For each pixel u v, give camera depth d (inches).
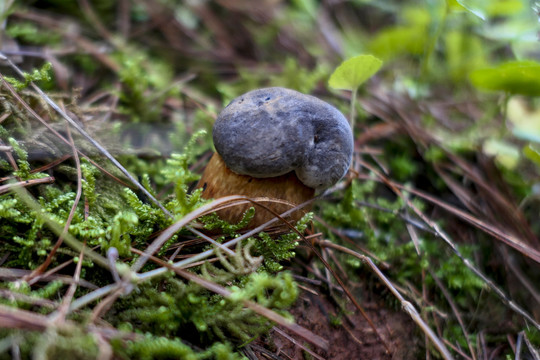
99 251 10.6
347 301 11.7
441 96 15.7
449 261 12.4
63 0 15.2
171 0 16.8
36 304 9.9
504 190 13.1
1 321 9.3
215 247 10.8
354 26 19.1
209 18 17.2
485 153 13.6
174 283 10.4
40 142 11.4
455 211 12.6
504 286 12.3
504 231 12.8
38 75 11.7
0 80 11.4
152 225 11.0
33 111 11.4
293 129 10.8
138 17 16.0
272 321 10.4
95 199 11.2
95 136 12.1
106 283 10.6
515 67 12.7
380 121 14.3
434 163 13.5
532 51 16.1
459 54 15.9
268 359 10.7
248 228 11.2
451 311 12.0
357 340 11.4
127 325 10.0
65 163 11.5
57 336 9.4
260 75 15.3
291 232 11.3
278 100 10.9
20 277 10.3
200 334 10.4
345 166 11.1
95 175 11.6
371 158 13.7
